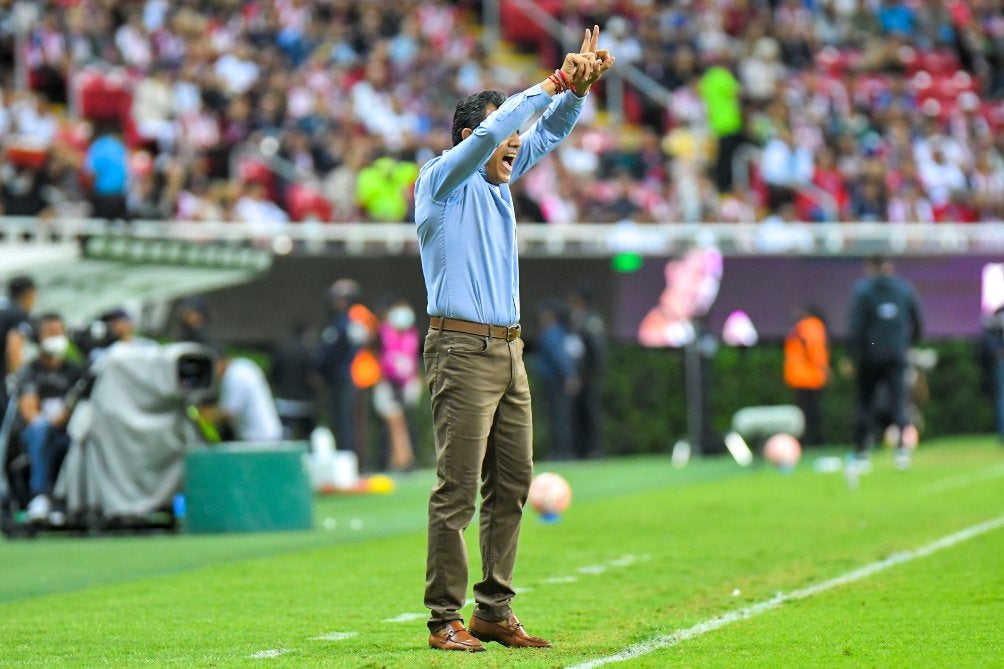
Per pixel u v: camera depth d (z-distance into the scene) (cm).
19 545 4750
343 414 7294
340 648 2628
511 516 2592
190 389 5084
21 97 8225
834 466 7331
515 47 11612
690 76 11081
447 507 2542
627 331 8681
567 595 3328
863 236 9031
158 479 5041
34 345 5531
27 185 7262
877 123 11400
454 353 2509
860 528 4609
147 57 9375
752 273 8850
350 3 10612
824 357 8600
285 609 3181
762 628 2789
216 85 9056
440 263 2522
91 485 5028
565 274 8562
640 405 8725
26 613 3194
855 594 3234
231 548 4503
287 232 7706
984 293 9350
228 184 8206
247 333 7669
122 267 6303
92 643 2770
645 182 9906
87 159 7756
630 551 4153
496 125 2420
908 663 2389
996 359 8731
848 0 12812
